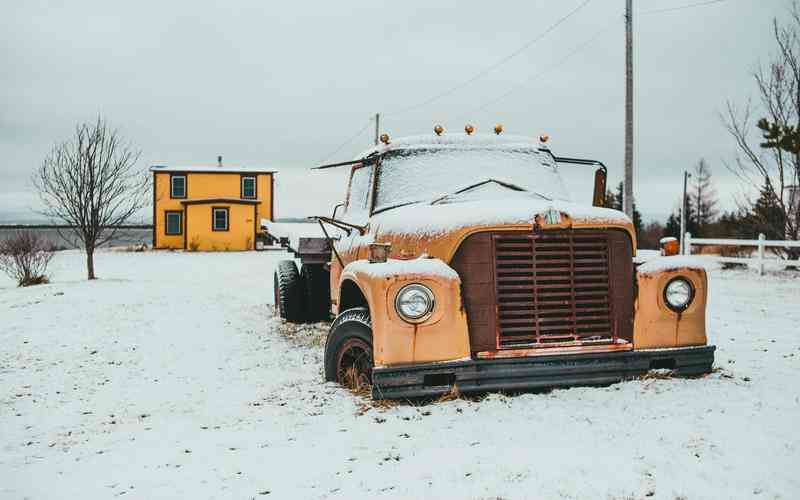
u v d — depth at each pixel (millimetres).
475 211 4547
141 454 3869
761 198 18016
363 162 6168
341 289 5180
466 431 3863
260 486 3279
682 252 27438
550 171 5945
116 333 8688
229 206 38500
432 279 4285
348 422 4168
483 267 4414
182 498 3186
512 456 3467
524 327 4453
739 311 9875
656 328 4656
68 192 17141
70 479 3510
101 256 31875
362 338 4793
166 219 39844
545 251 4488
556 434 3775
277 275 9531
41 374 6387
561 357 4402
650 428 3840
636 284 4660
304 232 8891
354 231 6188
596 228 4559
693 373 4785
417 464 3438
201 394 5391
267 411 4645
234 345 7699
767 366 5754
